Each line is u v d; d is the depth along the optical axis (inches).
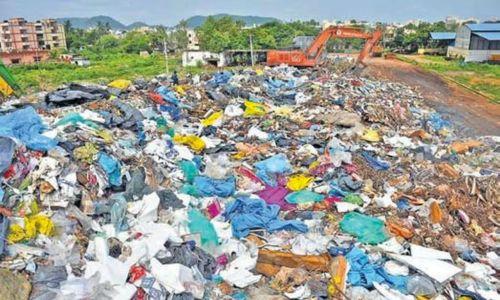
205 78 1217.4
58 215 382.6
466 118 1123.3
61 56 2856.8
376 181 583.8
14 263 319.0
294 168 626.5
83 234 376.2
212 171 574.6
